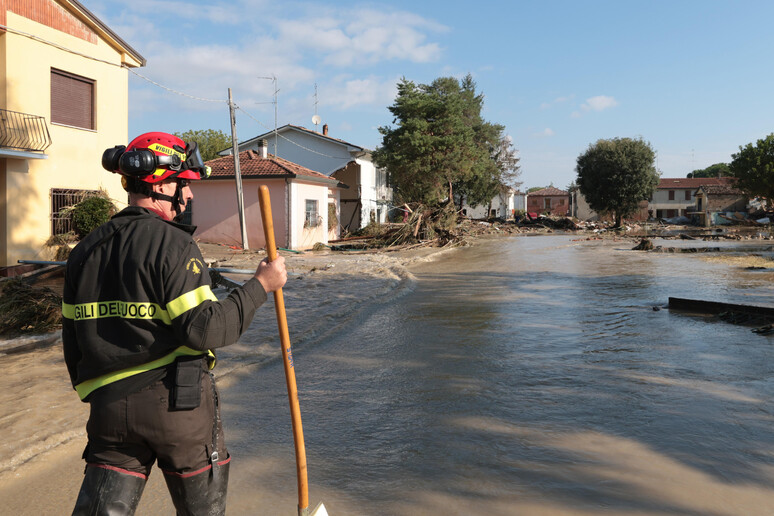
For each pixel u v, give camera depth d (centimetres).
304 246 2714
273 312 960
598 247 2764
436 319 899
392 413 469
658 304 1005
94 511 189
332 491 330
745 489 322
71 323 205
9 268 1375
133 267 193
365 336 784
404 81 4078
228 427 443
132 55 1773
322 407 489
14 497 329
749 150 5422
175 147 224
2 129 1420
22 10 1450
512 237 4094
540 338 745
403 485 336
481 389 527
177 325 190
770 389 509
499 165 5672
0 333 756
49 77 1523
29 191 1484
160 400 194
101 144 1688
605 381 544
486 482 337
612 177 5528
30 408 468
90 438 199
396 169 3953
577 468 353
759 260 1877
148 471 206
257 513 305
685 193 8000
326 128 4169
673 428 418
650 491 321
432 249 2622
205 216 2716
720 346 681
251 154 2873
